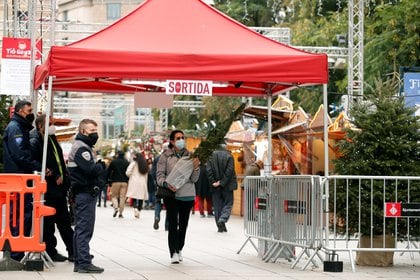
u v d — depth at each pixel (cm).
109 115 7112
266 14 4716
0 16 4984
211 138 1309
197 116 5034
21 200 1180
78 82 1478
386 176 1269
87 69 1195
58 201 1301
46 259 1255
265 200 1420
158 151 3538
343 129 1370
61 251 1541
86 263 1188
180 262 1357
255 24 4766
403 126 1306
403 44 2925
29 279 1109
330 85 4006
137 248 1636
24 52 1947
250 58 1225
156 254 1516
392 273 1230
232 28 1305
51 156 1274
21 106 1227
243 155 2984
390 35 3008
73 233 1300
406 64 3053
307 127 2338
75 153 1168
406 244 1396
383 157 1301
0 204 1177
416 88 2216
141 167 2675
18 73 1942
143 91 1546
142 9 1309
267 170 1491
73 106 5550
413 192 1277
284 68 1228
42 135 1271
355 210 1270
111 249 1612
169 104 1423
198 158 1314
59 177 1281
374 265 1320
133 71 1204
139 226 2302
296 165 2488
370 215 1273
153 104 1421
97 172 1176
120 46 1226
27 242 1188
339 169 1316
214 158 2070
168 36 1266
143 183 2680
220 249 1625
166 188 1320
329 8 4175
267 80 1226
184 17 1309
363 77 2859
